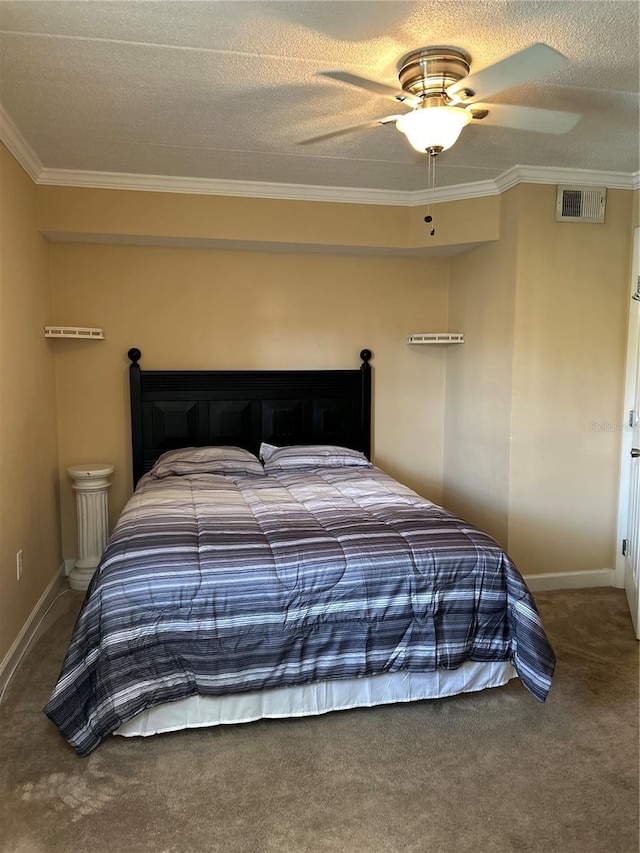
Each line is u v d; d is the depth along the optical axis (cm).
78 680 210
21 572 290
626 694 253
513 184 347
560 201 347
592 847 175
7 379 274
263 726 228
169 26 193
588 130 282
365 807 189
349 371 426
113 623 209
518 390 355
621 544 374
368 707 240
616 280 361
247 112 262
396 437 443
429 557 233
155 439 398
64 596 360
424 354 442
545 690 229
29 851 172
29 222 323
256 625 217
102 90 240
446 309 441
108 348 395
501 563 240
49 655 283
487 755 214
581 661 281
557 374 358
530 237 347
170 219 361
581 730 228
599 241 356
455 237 379
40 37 200
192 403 402
